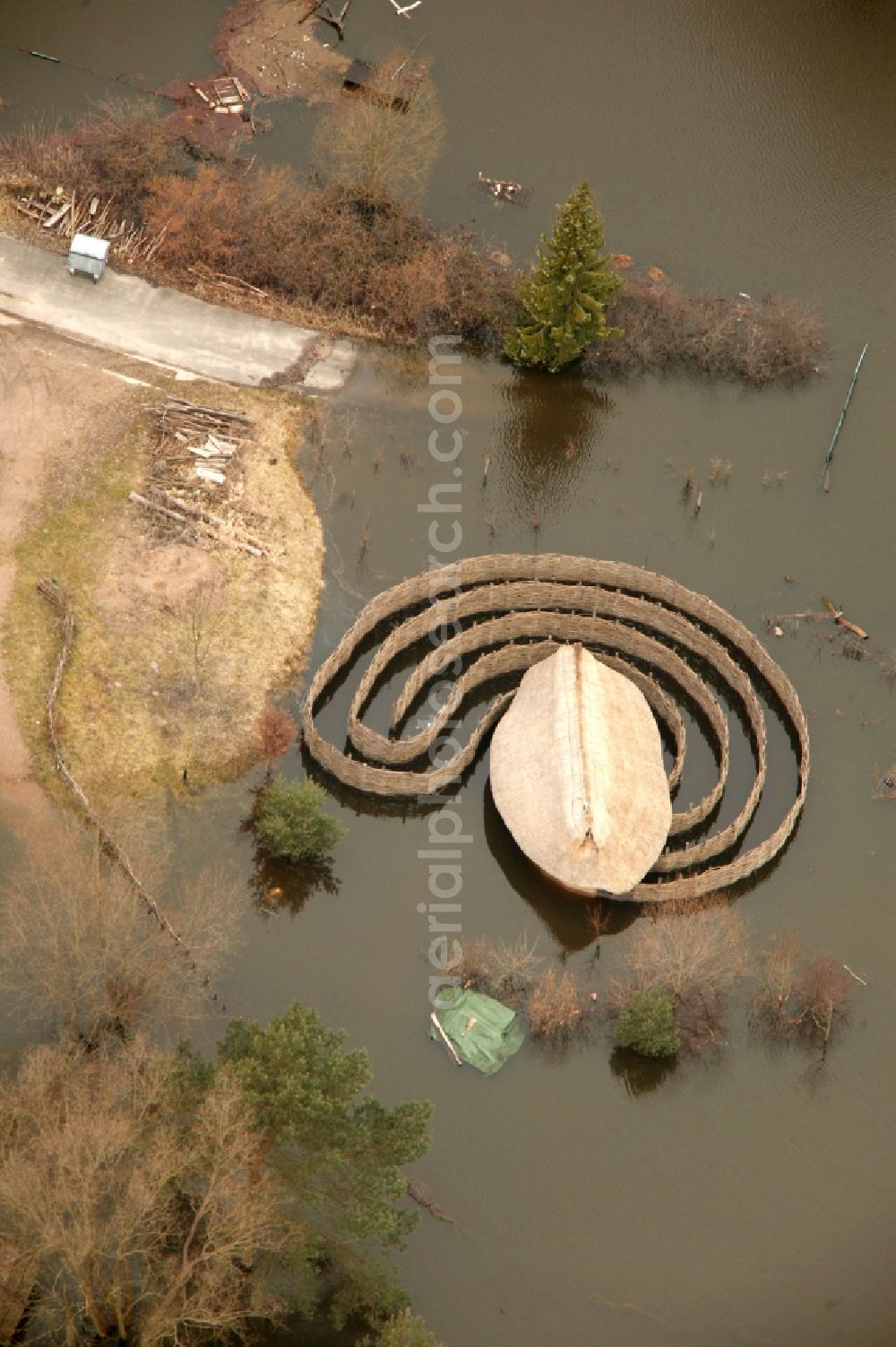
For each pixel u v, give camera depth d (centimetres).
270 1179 7756
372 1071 9150
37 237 12519
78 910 8925
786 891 10162
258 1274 8169
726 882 10081
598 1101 9300
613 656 11075
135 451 11462
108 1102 7712
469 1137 9106
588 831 9462
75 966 8938
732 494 11981
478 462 11944
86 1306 7788
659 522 11788
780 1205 9044
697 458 12162
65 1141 7444
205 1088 7850
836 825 10444
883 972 9888
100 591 10719
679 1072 9425
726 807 10500
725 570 11575
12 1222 7612
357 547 11369
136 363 11962
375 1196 7681
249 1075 7625
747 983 9744
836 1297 8769
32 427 11444
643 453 12156
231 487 11419
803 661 11162
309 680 10675
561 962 9794
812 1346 8606
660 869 10094
